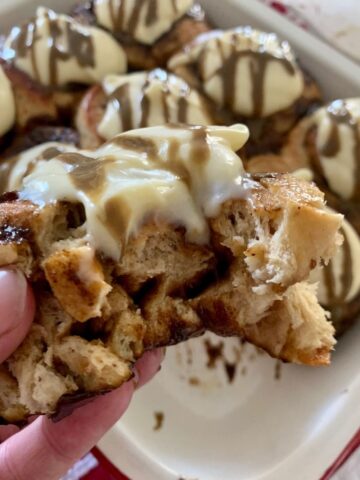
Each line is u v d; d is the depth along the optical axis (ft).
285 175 0.42
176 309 0.41
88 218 0.37
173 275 0.41
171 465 0.56
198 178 0.39
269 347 0.43
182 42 0.76
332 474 0.55
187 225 0.39
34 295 0.38
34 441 0.43
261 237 0.38
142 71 0.77
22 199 0.40
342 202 0.68
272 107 0.70
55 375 0.38
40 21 0.73
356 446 0.55
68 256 0.36
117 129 0.66
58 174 0.40
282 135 0.71
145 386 0.61
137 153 0.40
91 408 0.43
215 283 0.42
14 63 0.73
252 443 0.58
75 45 0.72
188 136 0.40
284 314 0.42
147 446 0.57
